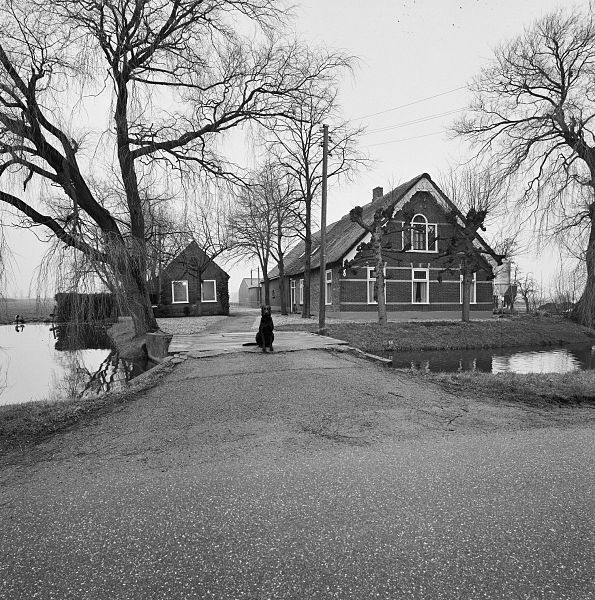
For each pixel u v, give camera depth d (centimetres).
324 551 259
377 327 2031
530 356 1694
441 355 1711
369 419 544
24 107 1201
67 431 516
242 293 7906
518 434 481
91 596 223
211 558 254
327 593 223
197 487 353
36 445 470
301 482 358
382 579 234
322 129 2000
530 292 4050
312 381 759
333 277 2819
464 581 231
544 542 267
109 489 353
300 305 3625
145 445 463
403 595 221
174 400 650
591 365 1467
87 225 1194
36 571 246
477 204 2506
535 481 355
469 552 257
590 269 1889
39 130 1257
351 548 262
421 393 679
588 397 641
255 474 377
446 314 2866
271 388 711
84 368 1364
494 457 410
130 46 1338
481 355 1712
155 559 255
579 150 2038
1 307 1105
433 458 409
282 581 233
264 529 285
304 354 1056
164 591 226
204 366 919
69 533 286
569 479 358
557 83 2194
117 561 254
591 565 245
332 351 1109
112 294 1251
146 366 1495
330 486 349
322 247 1866
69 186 1315
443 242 2858
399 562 248
